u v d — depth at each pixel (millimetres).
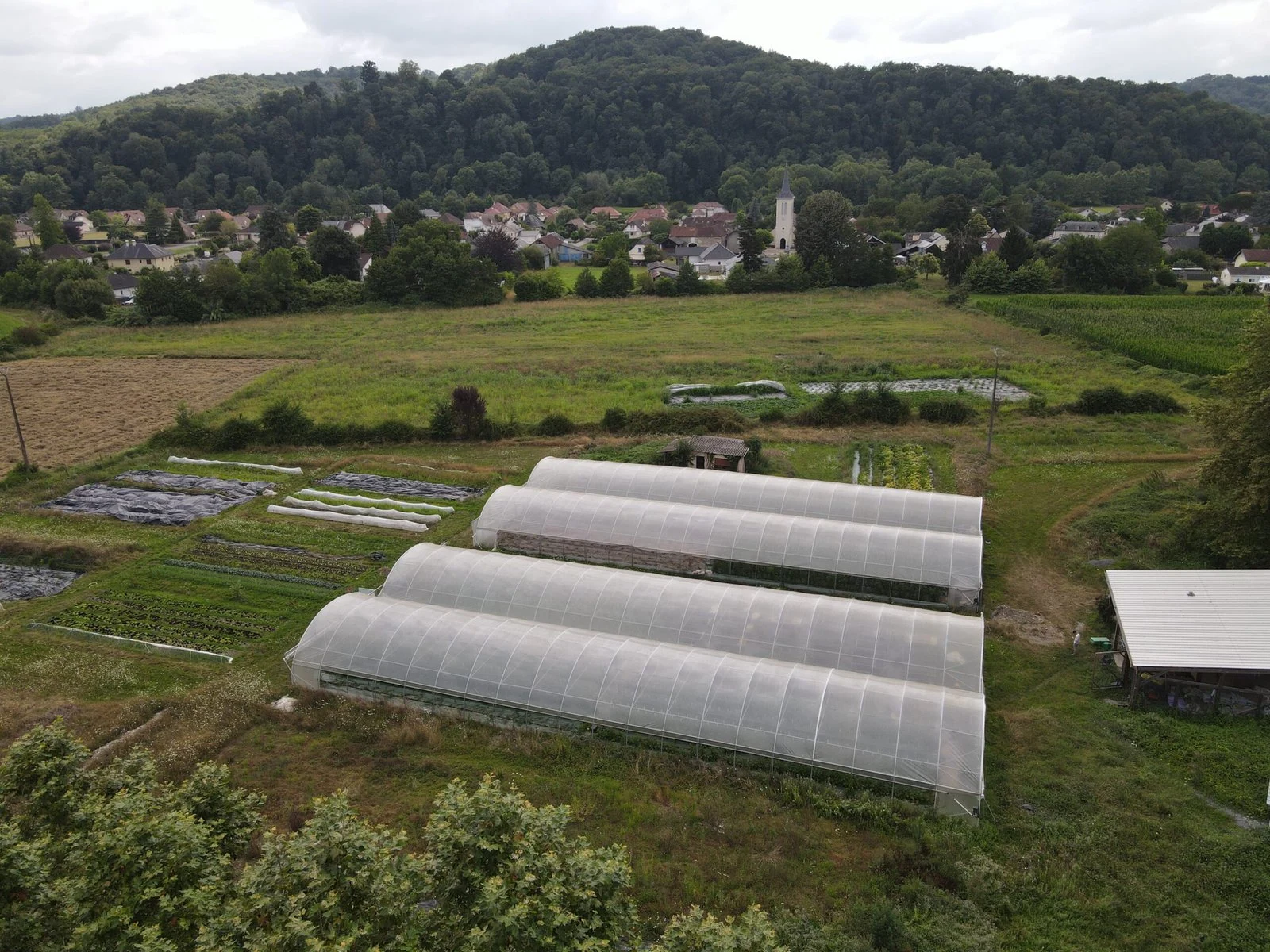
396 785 23047
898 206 197625
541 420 59125
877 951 17109
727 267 151875
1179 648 25953
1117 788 22172
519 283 119875
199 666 29375
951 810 21812
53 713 25984
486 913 14680
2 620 32531
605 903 15398
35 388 71062
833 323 97500
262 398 66250
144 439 56969
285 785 23000
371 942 14914
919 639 27719
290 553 38875
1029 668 29031
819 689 24344
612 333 93562
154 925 14516
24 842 15664
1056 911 18438
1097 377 69188
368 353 83812
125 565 37469
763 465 49188
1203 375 67000
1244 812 21359
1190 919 18031
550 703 25219
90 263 136375
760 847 20641
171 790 21281
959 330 91500
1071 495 44438
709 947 14266
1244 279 129125
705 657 26172
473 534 39719
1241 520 32688
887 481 45969
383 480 48344
